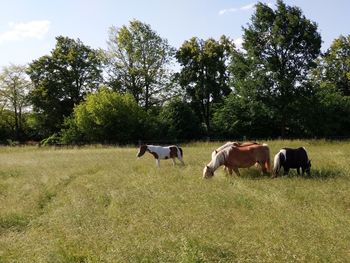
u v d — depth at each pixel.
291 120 45.00
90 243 8.24
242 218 9.56
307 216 9.58
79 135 42.47
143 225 9.35
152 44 52.44
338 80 60.34
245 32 43.50
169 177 15.56
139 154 19.67
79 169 19.19
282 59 42.84
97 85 55.06
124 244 7.89
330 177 14.59
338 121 46.53
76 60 53.94
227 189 13.18
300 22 41.94
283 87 41.59
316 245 7.52
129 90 53.50
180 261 6.98
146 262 7.14
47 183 15.89
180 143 39.66
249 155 15.90
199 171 17.19
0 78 58.78
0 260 7.57
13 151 35.03
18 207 11.88
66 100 54.19
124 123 41.03
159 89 53.72
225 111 48.91
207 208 10.64
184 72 53.94
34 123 54.31
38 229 9.70
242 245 7.71
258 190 12.83
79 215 10.36
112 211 10.74
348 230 8.40
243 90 42.97
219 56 53.62
